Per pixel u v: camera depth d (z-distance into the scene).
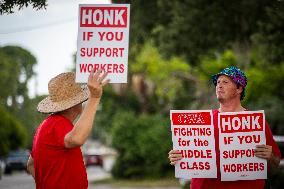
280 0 39.56
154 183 88.56
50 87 17.30
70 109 17.55
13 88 83.31
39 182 16.72
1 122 130.50
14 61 82.88
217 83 20.02
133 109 133.25
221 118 19.83
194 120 19.98
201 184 20.16
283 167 44.00
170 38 51.19
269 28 42.12
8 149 135.12
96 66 17.92
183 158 20.08
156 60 99.62
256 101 71.06
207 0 45.84
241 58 67.12
